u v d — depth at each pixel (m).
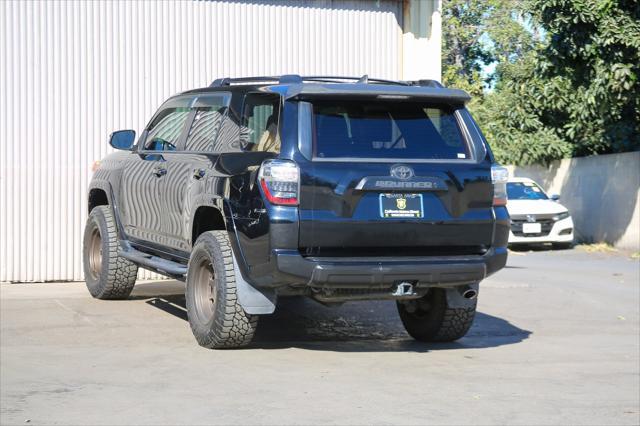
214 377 7.14
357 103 7.90
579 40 21.34
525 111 28.09
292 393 6.68
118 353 8.00
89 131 12.62
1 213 12.32
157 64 12.92
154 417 6.01
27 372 7.26
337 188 7.55
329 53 13.70
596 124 26.78
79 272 12.62
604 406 6.52
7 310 10.14
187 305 8.45
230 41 13.25
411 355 8.28
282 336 9.13
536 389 7.00
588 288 13.87
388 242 7.68
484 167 8.02
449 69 39.28
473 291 8.30
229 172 8.04
